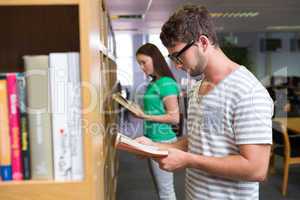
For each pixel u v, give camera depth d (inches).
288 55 464.1
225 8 253.0
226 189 47.1
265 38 447.2
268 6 249.1
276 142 151.5
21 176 27.9
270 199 138.8
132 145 45.9
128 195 141.6
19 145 27.7
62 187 27.7
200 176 49.3
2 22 34.5
